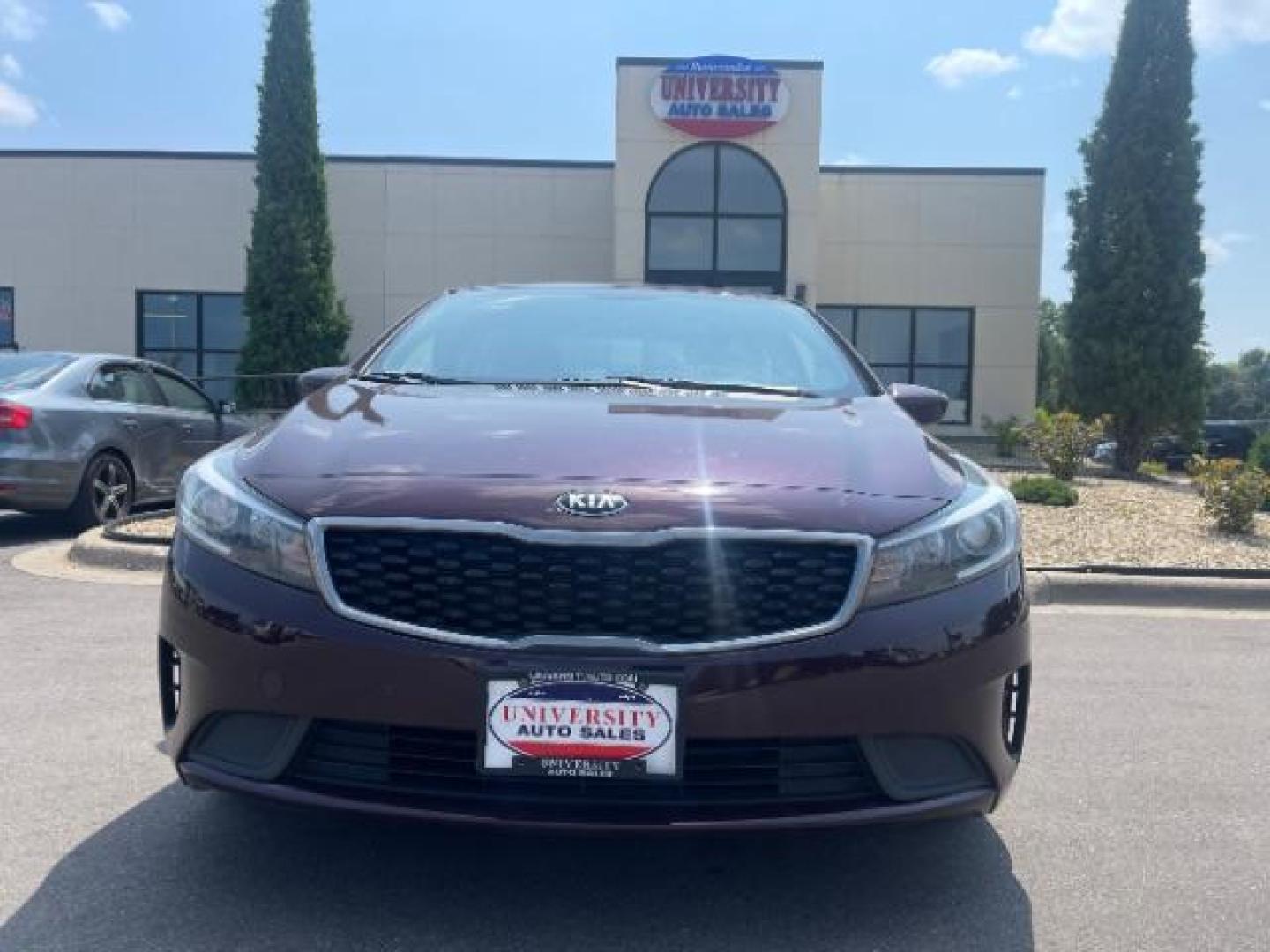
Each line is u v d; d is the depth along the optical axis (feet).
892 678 8.55
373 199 70.23
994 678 8.98
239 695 8.70
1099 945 8.97
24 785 11.88
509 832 8.38
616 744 8.29
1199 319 56.90
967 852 10.71
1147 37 56.80
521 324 13.93
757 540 8.62
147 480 31.60
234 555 9.02
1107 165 57.88
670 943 8.82
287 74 64.49
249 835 10.64
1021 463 56.13
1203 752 13.87
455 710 8.33
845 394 12.50
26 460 27.68
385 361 13.23
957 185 70.28
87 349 71.00
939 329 71.20
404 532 8.64
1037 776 12.93
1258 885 10.14
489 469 9.30
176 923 8.95
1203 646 19.69
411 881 9.73
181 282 70.74
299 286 64.28
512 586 8.52
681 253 65.41
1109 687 16.87
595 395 11.75
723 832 8.27
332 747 8.62
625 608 8.50
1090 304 57.77
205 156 70.28
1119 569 24.52
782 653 8.41
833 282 70.69
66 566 24.93
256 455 9.97
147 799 11.50
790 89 64.34
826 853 10.58
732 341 13.64
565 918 9.18
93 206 70.54
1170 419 56.95
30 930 8.79
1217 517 29.84
